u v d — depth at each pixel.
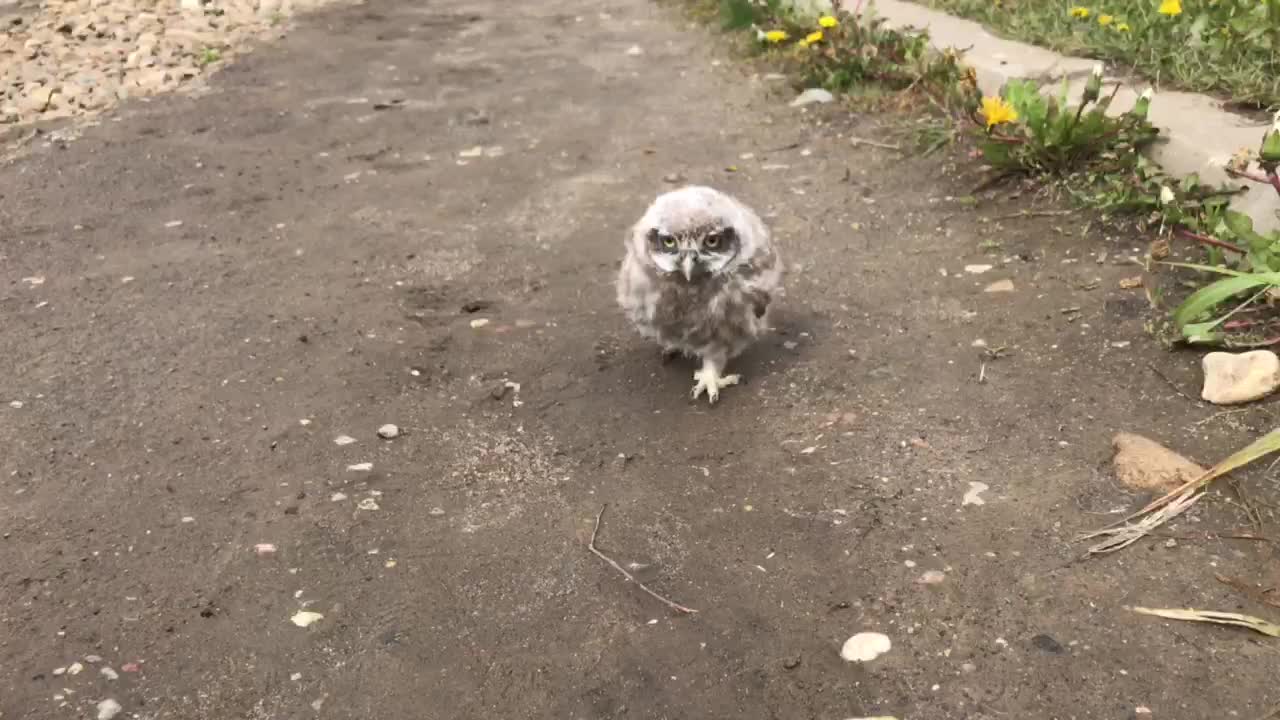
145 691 0.54
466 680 0.54
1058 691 0.50
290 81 1.67
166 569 0.63
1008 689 0.51
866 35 1.50
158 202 1.21
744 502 0.67
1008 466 0.68
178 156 1.35
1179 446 0.67
